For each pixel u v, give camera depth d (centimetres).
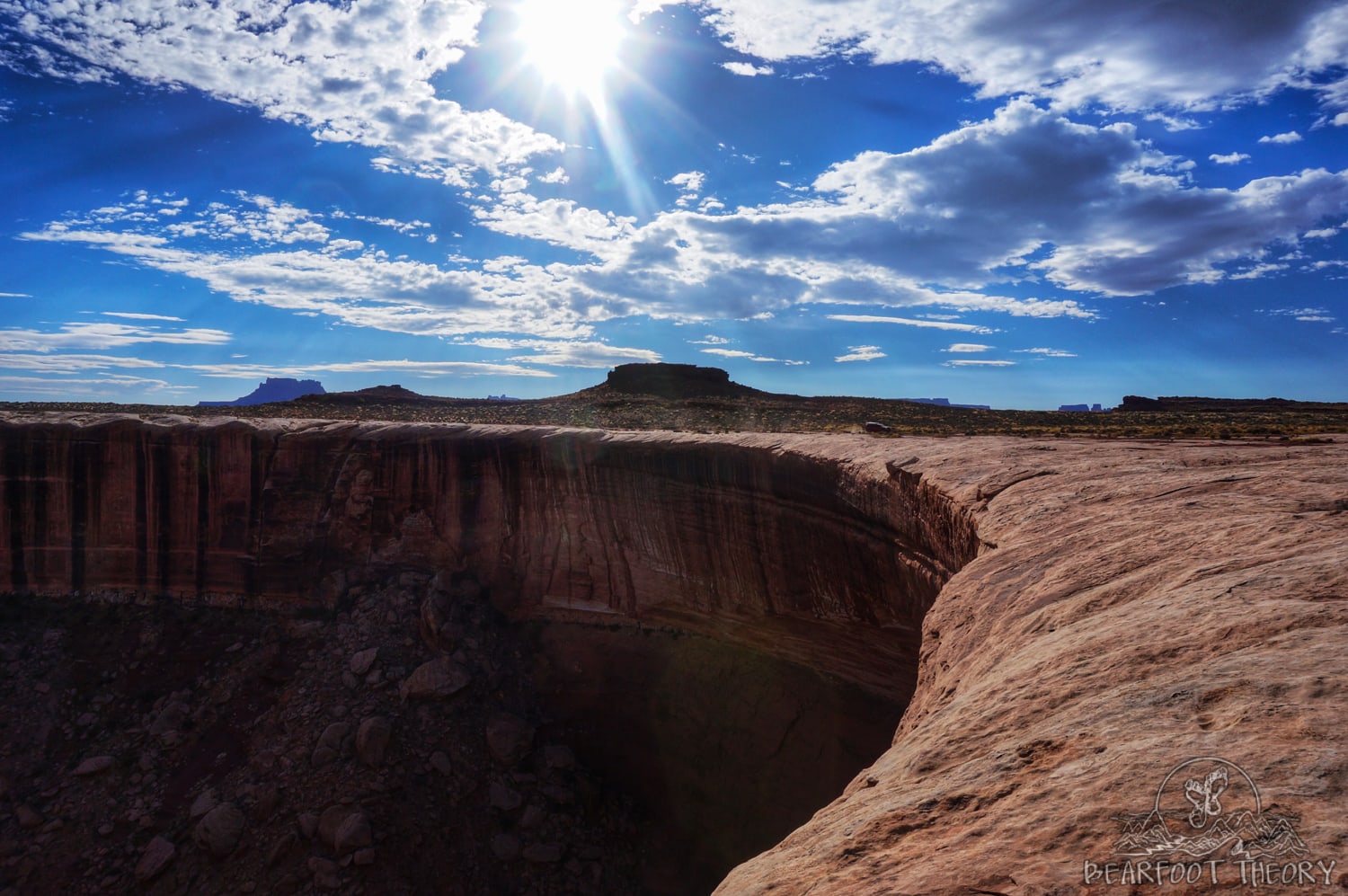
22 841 2625
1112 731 319
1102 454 1341
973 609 685
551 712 3055
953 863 266
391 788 2556
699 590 2792
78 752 2980
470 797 2647
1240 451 1267
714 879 2608
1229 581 452
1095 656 421
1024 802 292
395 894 2328
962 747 385
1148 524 698
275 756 2725
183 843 2541
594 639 3100
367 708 2841
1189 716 306
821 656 2461
